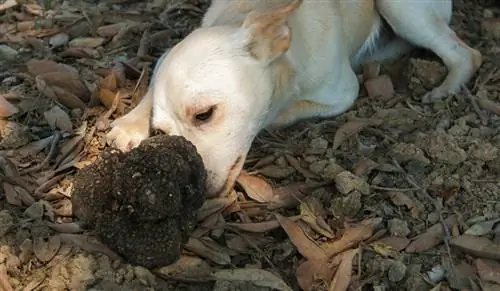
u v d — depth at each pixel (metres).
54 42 1.33
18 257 1.01
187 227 1.01
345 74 1.23
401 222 1.08
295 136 1.20
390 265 1.04
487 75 1.30
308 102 1.21
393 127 1.22
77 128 1.19
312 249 1.06
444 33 1.28
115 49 1.33
